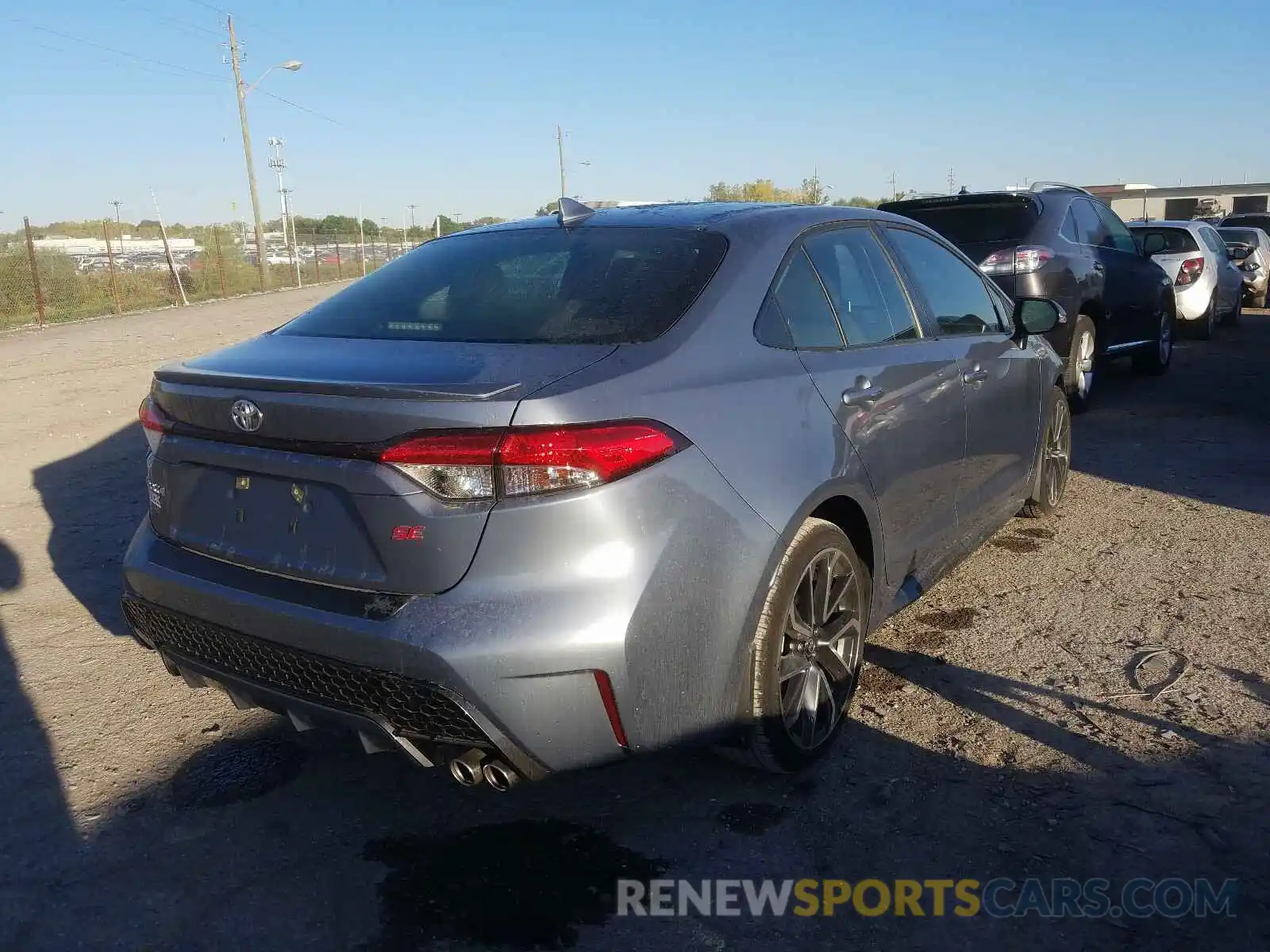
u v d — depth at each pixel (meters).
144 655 4.27
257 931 2.58
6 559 5.54
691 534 2.65
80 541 5.84
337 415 2.57
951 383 4.01
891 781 3.18
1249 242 18.70
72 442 8.47
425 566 2.49
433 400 2.47
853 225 3.89
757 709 2.96
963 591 4.72
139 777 3.32
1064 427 5.78
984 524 4.59
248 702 2.96
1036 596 4.63
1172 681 3.77
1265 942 2.46
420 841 2.94
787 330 3.24
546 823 3.02
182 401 2.92
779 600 2.93
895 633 4.28
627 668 2.53
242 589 2.77
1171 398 9.41
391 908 2.65
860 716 3.58
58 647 4.36
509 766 2.56
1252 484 6.41
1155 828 2.90
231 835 2.99
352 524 2.60
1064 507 5.98
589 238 3.45
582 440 2.48
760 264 3.27
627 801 3.12
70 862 2.87
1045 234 8.09
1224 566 4.93
